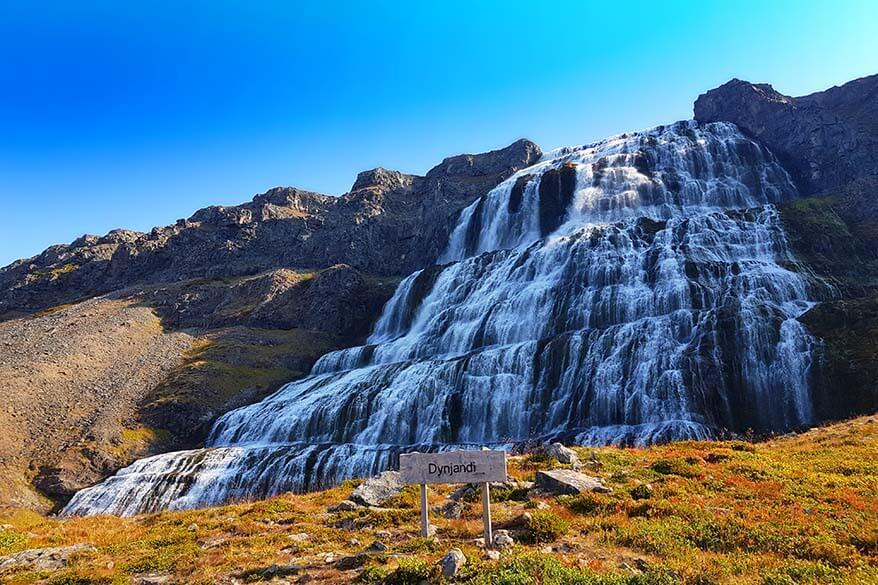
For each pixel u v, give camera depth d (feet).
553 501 56.08
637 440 131.23
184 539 57.62
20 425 186.39
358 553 44.93
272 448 172.04
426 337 230.48
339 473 152.15
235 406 218.79
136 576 46.57
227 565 45.91
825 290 174.81
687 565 36.96
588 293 190.29
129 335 278.05
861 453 71.77
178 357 257.75
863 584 32.76
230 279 371.97
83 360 239.91
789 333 143.23
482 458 45.85
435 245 363.76
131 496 154.61
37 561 52.65
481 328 208.64
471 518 53.88
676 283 177.17
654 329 157.69
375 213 419.74
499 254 255.29
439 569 37.01
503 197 315.58
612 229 224.53
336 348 284.61
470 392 167.22
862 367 128.16
